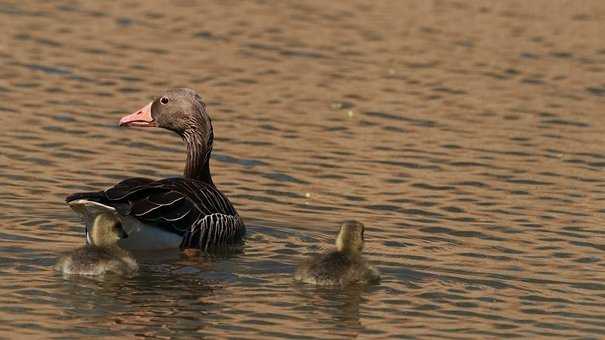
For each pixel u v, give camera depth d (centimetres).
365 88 2531
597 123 2367
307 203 1803
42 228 1571
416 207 1803
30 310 1245
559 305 1362
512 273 1481
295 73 2620
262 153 2072
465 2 3441
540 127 2322
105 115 2247
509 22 3209
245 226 1644
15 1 3092
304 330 1226
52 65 2547
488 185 1939
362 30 3038
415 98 2480
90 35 2817
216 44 2819
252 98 2417
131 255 1402
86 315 1240
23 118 2184
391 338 1217
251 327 1228
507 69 2744
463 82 2620
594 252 1602
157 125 1697
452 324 1273
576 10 3391
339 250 1401
